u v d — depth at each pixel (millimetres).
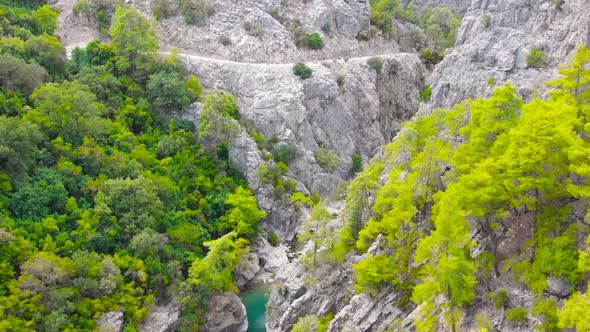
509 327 54031
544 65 93000
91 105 98312
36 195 83188
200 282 84562
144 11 141500
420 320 59594
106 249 85688
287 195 115562
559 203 58281
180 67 124188
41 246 79812
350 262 79875
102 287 78875
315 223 89250
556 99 65938
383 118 145625
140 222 88688
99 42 122875
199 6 141875
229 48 137750
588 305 44688
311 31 146875
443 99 105062
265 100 124688
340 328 71062
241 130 117938
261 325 88125
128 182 90250
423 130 80688
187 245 94000
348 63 143625
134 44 119562
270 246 107875
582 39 88000
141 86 120312
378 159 97750
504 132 63781
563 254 52875
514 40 98125
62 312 73750
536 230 57375
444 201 58625
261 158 117875
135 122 113312
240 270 98125
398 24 168750
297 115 125375
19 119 89688
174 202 99562
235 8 145000
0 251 75375
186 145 112062
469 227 58156
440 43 170250
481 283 59250
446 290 57281
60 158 91812
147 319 81812
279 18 147000
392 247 71688
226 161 114750
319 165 125625
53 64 110250
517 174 55344
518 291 55906
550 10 96375
